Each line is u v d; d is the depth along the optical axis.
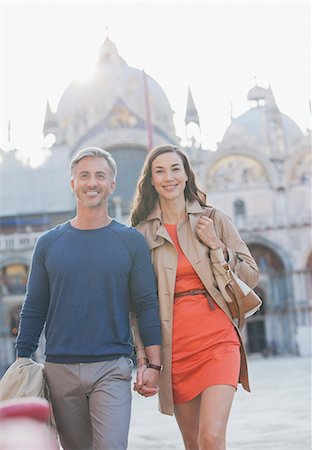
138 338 6.84
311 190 74.31
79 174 6.70
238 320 6.85
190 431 6.88
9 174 73.19
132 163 74.62
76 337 6.35
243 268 7.00
